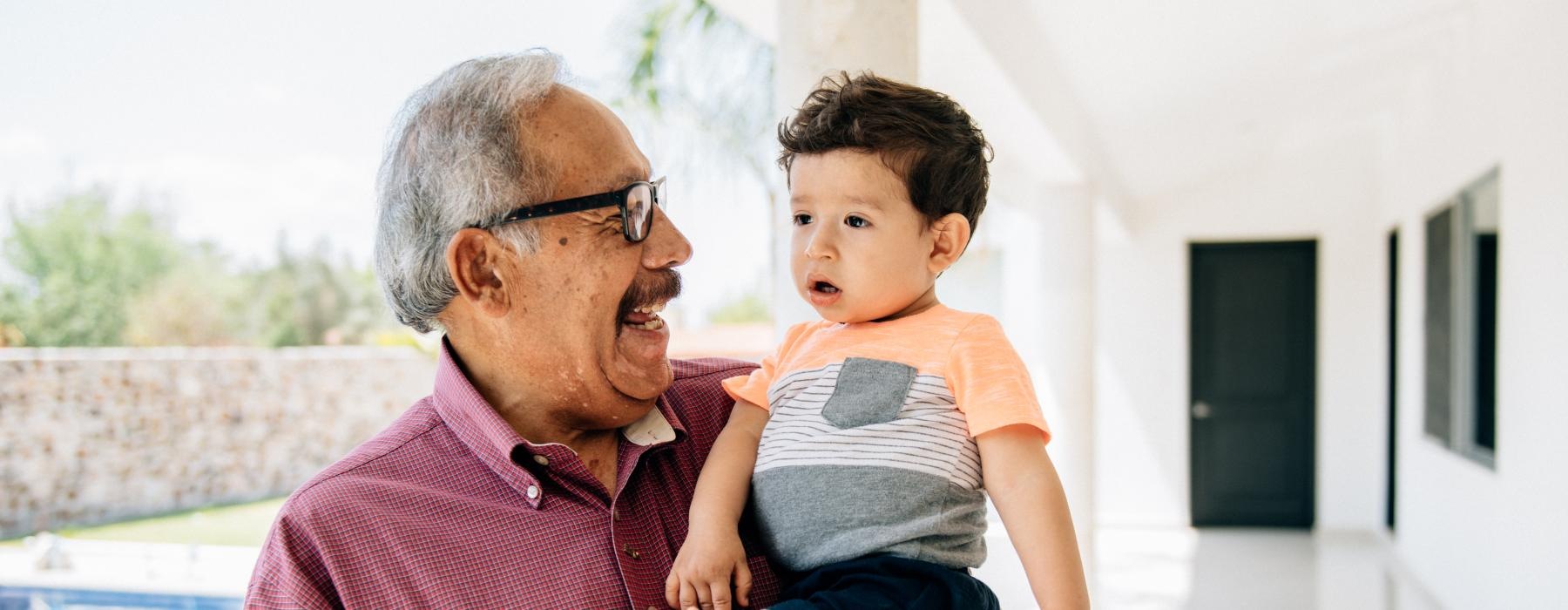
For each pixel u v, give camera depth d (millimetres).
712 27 7594
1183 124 5992
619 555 1216
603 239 1234
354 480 1211
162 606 5676
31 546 6453
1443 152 5496
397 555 1166
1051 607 1035
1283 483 8500
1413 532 6355
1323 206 8172
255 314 19000
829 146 1200
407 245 1266
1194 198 8422
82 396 10156
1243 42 4453
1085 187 5855
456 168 1212
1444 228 5516
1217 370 8586
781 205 2379
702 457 1405
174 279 18297
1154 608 5941
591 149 1248
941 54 3248
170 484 10656
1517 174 4078
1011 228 9516
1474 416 5020
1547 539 3713
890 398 1146
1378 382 8070
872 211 1177
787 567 1188
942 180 1195
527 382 1276
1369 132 7973
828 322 1351
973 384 1123
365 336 19766
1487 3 4531
